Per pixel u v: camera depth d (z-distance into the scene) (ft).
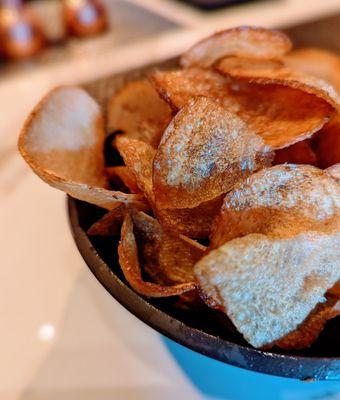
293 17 1.36
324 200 0.45
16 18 1.45
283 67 0.63
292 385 0.53
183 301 0.48
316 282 0.44
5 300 0.67
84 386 0.56
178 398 0.54
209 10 1.54
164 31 1.47
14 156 0.95
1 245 0.75
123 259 0.47
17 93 1.19
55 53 1.46
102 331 0.62
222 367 0.56
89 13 1.48
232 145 0.49
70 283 0.68
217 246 0.43
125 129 0.64
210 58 0.64
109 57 1.31
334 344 0.45
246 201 0.44
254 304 0.42
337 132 0.54
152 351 0.59
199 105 0.48
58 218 0.80
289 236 0.41
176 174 0.48
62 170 0.57
